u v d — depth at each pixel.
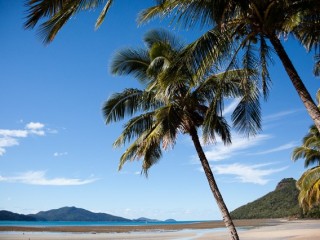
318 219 82.00
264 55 8.91
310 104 7.14
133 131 13.29
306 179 20.06
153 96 13.00
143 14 9.97
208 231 49.28
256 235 34.34
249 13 7.87
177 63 8.17
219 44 8.06
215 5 7.07
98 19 6.97
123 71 13.62
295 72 7.50
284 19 8.05
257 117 10.15
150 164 13.58
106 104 13.52
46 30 5.96
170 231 50.66
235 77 11.84
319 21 8.77
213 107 9.59
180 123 11.92
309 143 22.53
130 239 31.88
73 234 41.53
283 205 141.12
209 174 12.23
